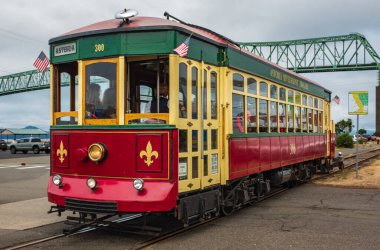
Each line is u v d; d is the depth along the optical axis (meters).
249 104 10.02
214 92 8.54
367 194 12.85
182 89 7.42
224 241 7.38
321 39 78.69
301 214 9.78
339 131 76.06
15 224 8.86
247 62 9.88
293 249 6.94
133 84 7.59
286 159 12.63
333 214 9.78
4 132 89.12
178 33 7.28
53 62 8.10
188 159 7.51
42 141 44.94
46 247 7.05
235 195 9.66
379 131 83.88
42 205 11.09
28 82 80.19
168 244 7.18
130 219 9.04
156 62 7.39
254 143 10.20
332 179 16.56
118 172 7.22
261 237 7.67
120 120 7.27
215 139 8.51
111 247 7.02
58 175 7.71
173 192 6.98
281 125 12.31
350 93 16.84
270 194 12.83
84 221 7.66
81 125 7.57
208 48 8.32
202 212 7.84
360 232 8.07
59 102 8.13
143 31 7.29
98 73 7.52
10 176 19.14
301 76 14.37
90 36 7.61
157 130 7.06
